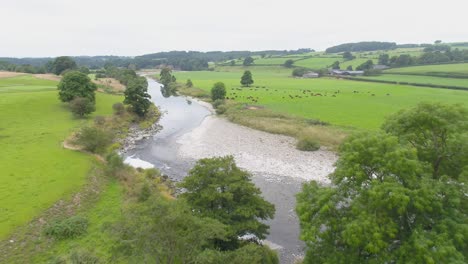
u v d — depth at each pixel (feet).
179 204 62.59
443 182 64.54
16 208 110.11
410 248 56.24
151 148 213.25
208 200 84.69
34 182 131.13
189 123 288.92
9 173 138.21
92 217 112.47
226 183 86.69
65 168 148.05
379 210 61.16
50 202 116.06
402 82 501.15
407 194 58.39
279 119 271.69
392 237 57.82
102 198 127.65
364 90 440.04
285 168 172.96
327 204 65.26
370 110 300.20
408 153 63.67
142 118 287.48
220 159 95.04
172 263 62.69
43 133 206.08
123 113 278.26
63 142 189.16
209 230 62.28
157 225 57.57
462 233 55.93
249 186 88.38
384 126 86.33
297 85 519.19
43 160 156.46
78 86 274.77
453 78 521.24
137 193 128.88
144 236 57.16
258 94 414.21
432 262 51.01
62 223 102.22
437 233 57.31
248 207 85.46
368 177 65.82
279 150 202.80
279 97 385.70
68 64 526.57
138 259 64.64
